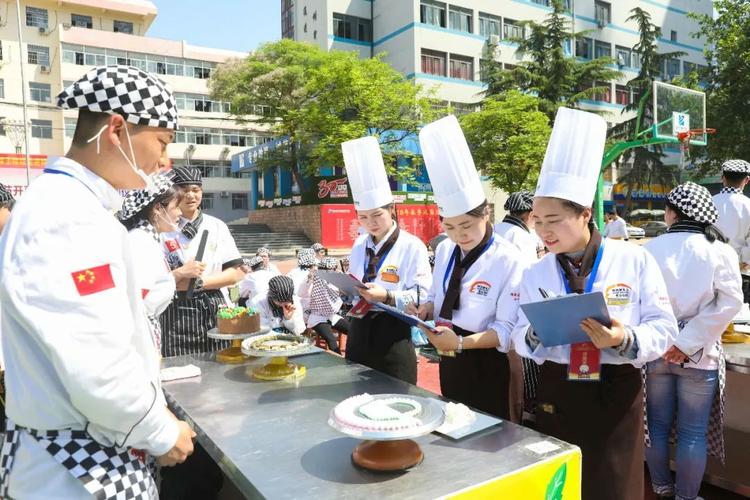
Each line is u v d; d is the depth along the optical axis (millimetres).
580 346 1752
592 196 1818
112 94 1279
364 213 2857
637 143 15523
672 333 1780
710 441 2629
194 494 2459
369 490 1236
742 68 18594
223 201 34469
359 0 27703
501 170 19156
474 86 26828
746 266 4012
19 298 1082
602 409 1801
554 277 1943
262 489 1251
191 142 33406
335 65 18578
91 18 32250
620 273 1848
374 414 1395
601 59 24828
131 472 1242
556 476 1396
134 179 1374
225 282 2980
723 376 2535
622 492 1788
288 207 23344
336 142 18547
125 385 1140
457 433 1530
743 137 18547
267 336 2461
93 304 1115
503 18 27969
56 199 1178
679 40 33906
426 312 2553
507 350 2197
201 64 33531
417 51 25531
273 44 21312
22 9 29922
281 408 1813
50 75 29453
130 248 1317
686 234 2561
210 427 1651
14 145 28328
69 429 1193
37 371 1167
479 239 2307
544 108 23906
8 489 1212
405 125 19391
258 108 21812
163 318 2785
